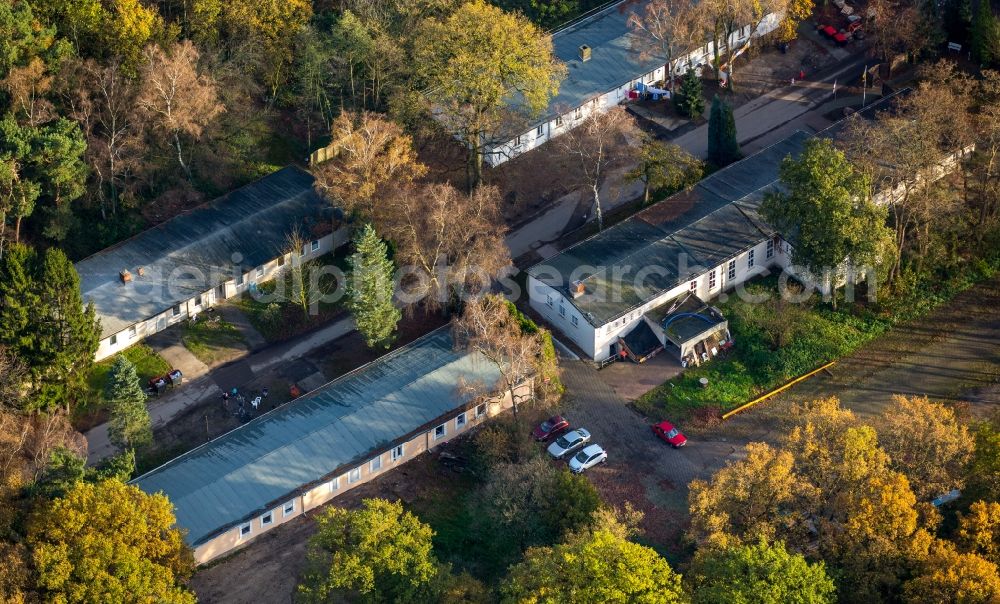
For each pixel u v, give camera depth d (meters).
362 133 159.25
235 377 156.25
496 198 159.25
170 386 154.75
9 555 120.44
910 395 155.00
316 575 125.94
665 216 168.25
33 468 132.50
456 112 168.62
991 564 123.88
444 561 136.75
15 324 143.50
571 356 159.50
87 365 149.25
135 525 124.12
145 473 143.88
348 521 127.81
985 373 157.12
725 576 123.19
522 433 145.50
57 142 156.00
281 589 133.88
